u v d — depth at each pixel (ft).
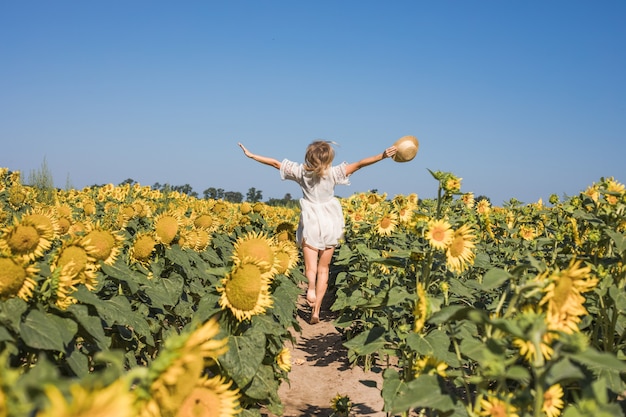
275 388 13.58
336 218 24.12
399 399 7.77
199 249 22.63
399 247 23.95
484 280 7.62
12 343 8.93
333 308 22.66
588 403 5.83
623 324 12.83
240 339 11.52
